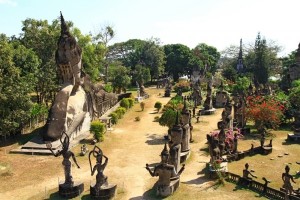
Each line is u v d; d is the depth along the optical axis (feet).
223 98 226.79
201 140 138.72
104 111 190.49
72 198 83.41
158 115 195.42
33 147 120.47
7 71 130.93
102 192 81.76
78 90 152.15
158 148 127.03
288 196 79.30
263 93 219.20
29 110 134.00
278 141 138.51
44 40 205.16
